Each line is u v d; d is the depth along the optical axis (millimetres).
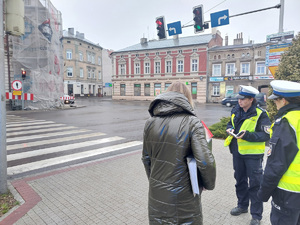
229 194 3760
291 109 1951
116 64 41344
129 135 9336
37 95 20875
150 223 1877
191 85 35156
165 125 1836
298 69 5688
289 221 1938
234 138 3148
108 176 4680
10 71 20500
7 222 3037
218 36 37094
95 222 3031
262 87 30297
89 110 21109
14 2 3965
